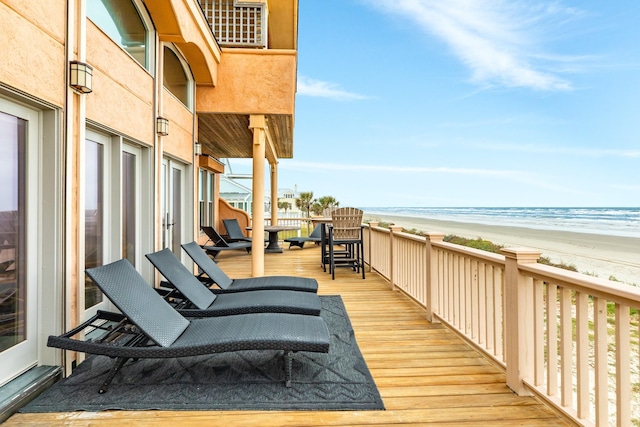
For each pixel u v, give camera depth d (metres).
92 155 3.21
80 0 2.65
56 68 2.45
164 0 3.88
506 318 2.41
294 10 9.23
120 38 3.58
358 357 2.84
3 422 1.99
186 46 4.88
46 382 2.33
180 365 2.68
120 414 2.07
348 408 2.14
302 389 2.34
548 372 2.13
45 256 2.49
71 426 1.96
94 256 3.26
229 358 2.80
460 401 2.22
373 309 4.16
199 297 3.36
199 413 2.09
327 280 5.82
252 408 2.13
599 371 1.78
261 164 5.97
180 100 5.36
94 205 3.25
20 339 2.36
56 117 2.48
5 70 2.03
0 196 2.23
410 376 2.54
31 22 2.22
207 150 9.80
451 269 3.43
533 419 2.04
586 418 1.91
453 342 3.17
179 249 5.57
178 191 5.55
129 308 2.45
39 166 2.48
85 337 2.91
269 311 3.10
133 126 3.71
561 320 2.04
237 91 5.87
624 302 1.63
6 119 2.27
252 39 7.11
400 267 4.99
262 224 6.03
